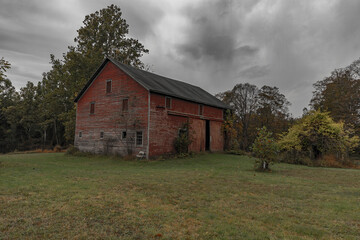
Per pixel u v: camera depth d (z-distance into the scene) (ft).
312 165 60.44
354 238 14.83
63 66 124.16
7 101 177.99
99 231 15.16
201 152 76.79
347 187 30.32
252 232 15.49
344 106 107.45
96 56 116.16
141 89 66.69
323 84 126.72
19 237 14.06
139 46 135.95
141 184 30.07
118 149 70.33
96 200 21.91
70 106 134.62
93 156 72.90
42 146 176.04
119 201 21.80
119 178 34.45
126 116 69.36
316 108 126.31
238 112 137.80
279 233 15.40
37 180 31.27
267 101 133.49
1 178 32.19
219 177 36.32
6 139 173.68
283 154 68.28
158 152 65.41
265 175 39.40
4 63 46.26
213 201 22.71
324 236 15.10
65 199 21.98
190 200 22.93
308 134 67.62
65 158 69.62
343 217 18.61
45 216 17.53
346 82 113.09
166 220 17.34
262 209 20.47
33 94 173.27
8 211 18.39
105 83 77.05
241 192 26.55
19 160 60.70
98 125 77.46
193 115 77.51
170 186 29.12
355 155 104.27
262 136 45.42
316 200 23.70
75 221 16.70
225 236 14.78
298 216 18.78
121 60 128.77
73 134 117.70
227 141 90.63
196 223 16.87
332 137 66.18
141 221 16.98
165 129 68.13
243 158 70.85
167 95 68.74
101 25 126.72
